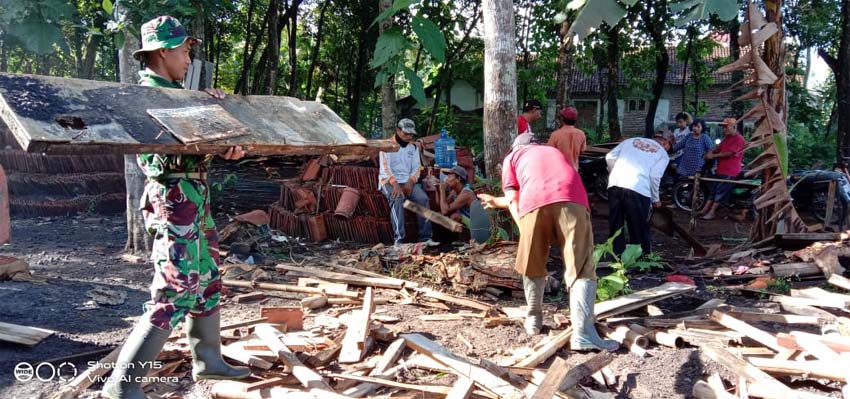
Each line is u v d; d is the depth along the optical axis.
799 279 5.95
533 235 4.32
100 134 2.76
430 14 16.88
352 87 26.98
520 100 20.17
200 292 3.26
